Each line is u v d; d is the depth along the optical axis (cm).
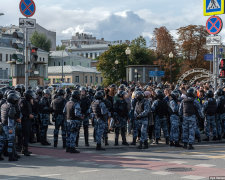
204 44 6112
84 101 1314
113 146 1303
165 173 809
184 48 6134
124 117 1332
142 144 1331
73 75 9169
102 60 7831
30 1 1474
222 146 1366
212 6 1598
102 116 1241
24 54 1482
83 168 893
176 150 1240
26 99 1127
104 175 791
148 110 1241
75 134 1178
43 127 1349
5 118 1020
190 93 1259
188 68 6038
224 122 1521
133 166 911
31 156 1112
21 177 779
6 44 8019
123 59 7656
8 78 6388
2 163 984
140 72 3972
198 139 1469
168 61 6594
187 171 830
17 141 1273
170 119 1330
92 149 1273
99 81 10038
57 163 979
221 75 1583
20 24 1464
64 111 1204
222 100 1513
